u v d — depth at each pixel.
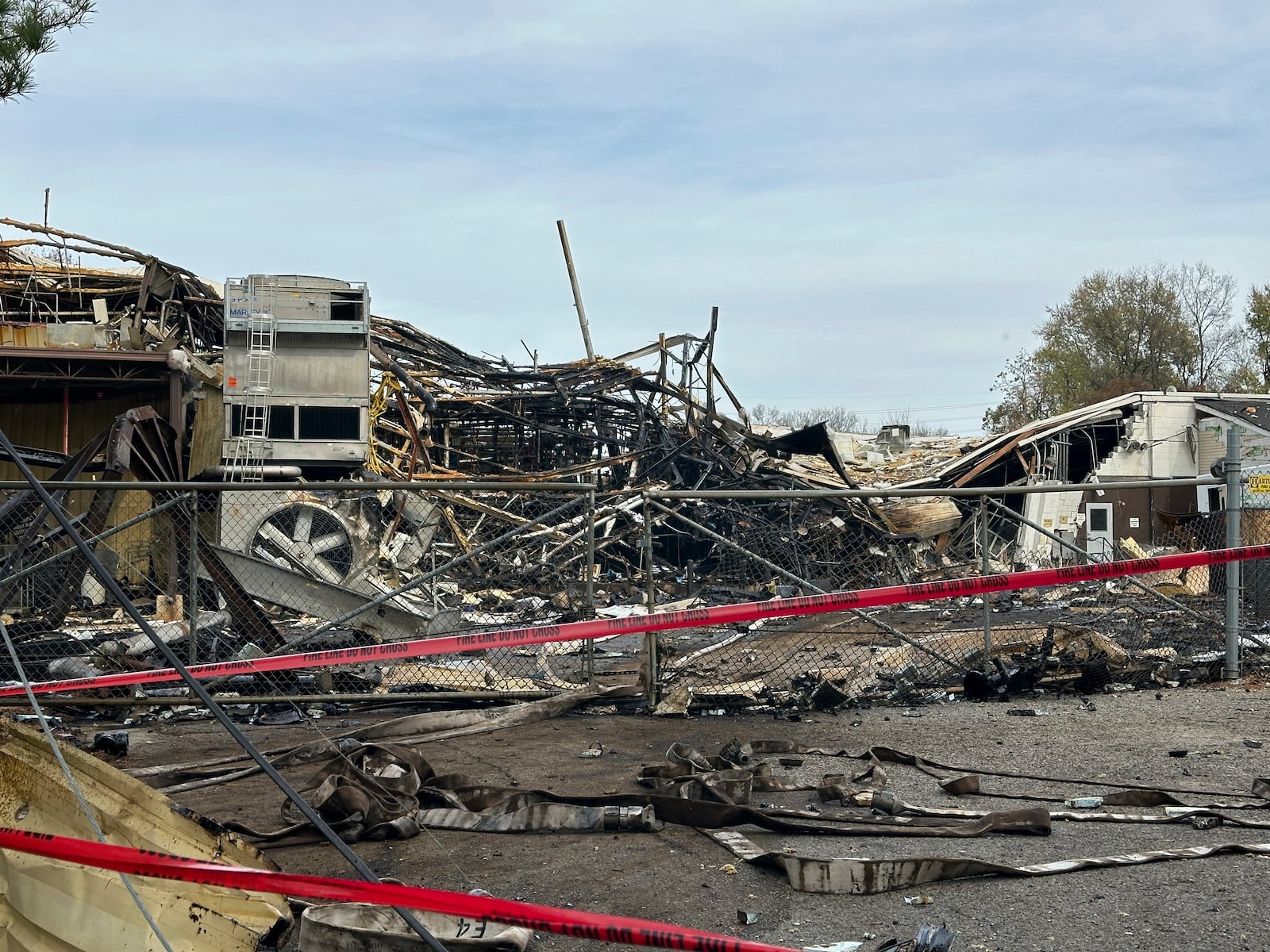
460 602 15.46
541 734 8.33
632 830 5.32
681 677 10.28
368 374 22.73
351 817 5.27
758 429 37.81
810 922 4.05
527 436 31.19
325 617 11.58
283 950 3.80
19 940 3.16
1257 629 12.12
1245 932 3.84
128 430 11.49
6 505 10.48
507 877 4.66
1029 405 65.88
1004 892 4.33
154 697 8.97
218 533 12.05
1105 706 9.15
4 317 24.00
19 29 6.61
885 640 12.34
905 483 31.67
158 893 3.52
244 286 22.44
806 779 6.55
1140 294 63.53
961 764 6.92
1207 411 31.34
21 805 3.31
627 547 26.06
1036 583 5.58
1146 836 5.11
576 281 36.84
